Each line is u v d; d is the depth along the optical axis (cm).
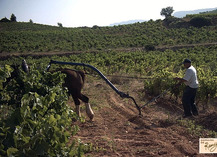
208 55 3023
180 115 806
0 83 473
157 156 504
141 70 1780
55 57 3369
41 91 545
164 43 5141
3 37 6284
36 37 6431
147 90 1129
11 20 12025
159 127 687
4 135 322
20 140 327
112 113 834
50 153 347
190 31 6028
